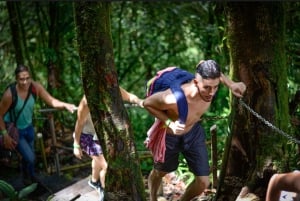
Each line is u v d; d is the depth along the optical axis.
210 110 6.21
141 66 7.91
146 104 3.47
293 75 4.90
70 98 7.17
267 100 3.66
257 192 3.75
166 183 4.95
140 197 3.34
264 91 3.65
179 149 3.77
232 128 3.87
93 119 3.31
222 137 5.60
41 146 5.50
